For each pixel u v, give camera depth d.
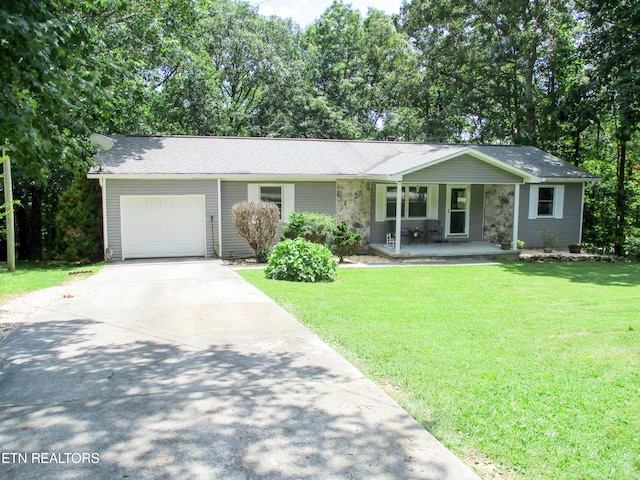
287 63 30.41
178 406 3.79
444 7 24.20
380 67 32.62
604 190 19.72
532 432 3.38
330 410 3.72
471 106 26.62
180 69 24.95
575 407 3.79
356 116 32.09
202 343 5.50
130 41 15.49
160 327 6.21
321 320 6.59
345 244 14.10
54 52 4.30
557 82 23.69
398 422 3.53
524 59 23.42
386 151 18.66
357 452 3.11
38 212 19.77
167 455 3.06
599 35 18.47
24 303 7.81
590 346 5.55
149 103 21.86
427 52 25.67
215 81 27.08
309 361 4.88
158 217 14.63
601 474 2.86
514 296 9.22
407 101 28.00
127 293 8.66
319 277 10.72
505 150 19.95
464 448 3.17
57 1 4.66
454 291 9.65
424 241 17.38
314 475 2.84
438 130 26.20
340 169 16.09
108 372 4.54
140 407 3.77
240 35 29.16
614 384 4.31
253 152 16.88
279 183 15.62
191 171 14.48
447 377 4.45
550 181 18.08
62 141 5.04
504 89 25.28
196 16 16.73
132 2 15.12
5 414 3.64
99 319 6.66
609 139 22.20
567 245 18.83
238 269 12.55
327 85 32.16
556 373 4.59
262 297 8.18
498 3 22.62
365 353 5.14
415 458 3.04
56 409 3.73
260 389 4.14
